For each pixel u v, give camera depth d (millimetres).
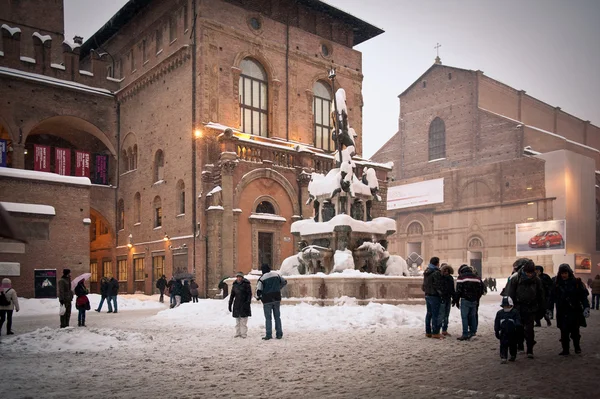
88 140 47719
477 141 71875
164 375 9047
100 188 45500
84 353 11727
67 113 43625
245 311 14039
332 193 23328
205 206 35906
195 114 37344
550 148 66812
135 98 44312
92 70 45719
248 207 36781
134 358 10922
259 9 41344
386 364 9680
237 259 35688
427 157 77500
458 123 74125
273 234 37969
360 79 47875
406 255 74625
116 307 26281
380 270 23406
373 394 7305
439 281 13234
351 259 22156
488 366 9305
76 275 35812
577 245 61406
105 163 45844
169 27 40969
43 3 48312
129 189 44531
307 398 7160
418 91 79688
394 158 81938
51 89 42906
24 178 34688
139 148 43375
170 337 14336
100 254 47688
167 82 40469
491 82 74625
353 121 47125
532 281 10117
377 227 23625
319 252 22469
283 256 38250
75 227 36125
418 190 73562
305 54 43688
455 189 70062
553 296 12000
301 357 10641
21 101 41312
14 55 41438
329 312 17578
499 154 69438
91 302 31484
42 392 7855
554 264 61031
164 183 40031
